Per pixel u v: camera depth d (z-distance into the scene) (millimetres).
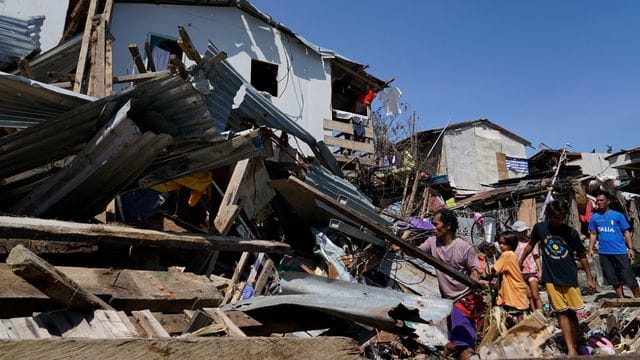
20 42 8211
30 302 2645
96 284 3074
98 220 5352
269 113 8141
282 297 3395
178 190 7281
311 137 9281
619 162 15352
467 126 23453
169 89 3812
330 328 3559
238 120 7785
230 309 3365
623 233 7184
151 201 6691
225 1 12195
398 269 8273
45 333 2125
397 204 14773
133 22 11078
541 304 6227
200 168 5012
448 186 17812
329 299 3229
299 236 8336
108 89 6883
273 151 8625
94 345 1522
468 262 4125
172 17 11656
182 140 4480
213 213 7609
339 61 14328
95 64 7047
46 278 2191
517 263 5781
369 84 15250
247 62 12648
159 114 4078
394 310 2693
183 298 3350
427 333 5719
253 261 7027
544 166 23656
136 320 2564
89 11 7797
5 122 4098
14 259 2129
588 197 14680
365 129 14547
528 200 16047
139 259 4102
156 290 3312
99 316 2369
